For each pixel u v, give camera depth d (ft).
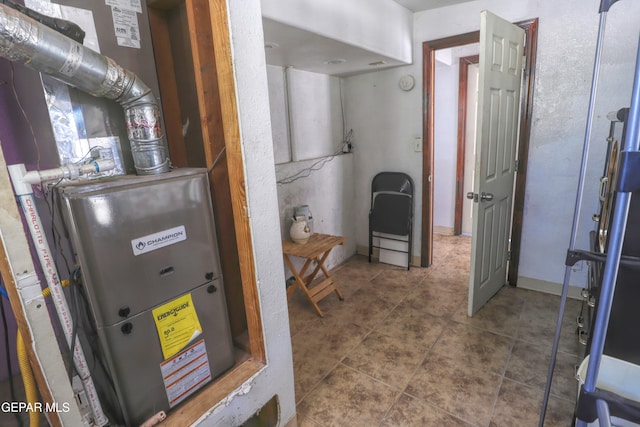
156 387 3.69
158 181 3.53
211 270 4.09
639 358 3.57
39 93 3.68
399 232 10.76
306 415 5.46
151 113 3.76
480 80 6.78
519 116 8.46
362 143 11.46
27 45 2.77
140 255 3.42
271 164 4.23
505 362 6.42
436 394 5.74
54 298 3.05
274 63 8.63
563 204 8.29
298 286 9.65
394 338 7.34
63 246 3.83
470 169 13.32
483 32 6.59
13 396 4.15
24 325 2.73
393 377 6.19
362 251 12.30
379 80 10.59
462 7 8.69
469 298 7.89
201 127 4.61
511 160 8.56
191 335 3.94
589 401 2.24
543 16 7.75
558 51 7.73
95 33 3.77
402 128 10.47
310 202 10.13
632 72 7.07
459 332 7.42
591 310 5.49
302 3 5.70
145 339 3.54
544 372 6.12
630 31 6.95
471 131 13.02
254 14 3.82
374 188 11.23
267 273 4.39
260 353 4.56
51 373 2.86
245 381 4.25
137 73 4.19
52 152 3.78
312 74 10.05
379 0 7.76
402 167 10.77
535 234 8.81
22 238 2.66
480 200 7.36
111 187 3.20
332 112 10.98
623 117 4.59
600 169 7.72
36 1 3.30
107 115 3.92
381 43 7.96
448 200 13.88
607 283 2.06
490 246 8.24
